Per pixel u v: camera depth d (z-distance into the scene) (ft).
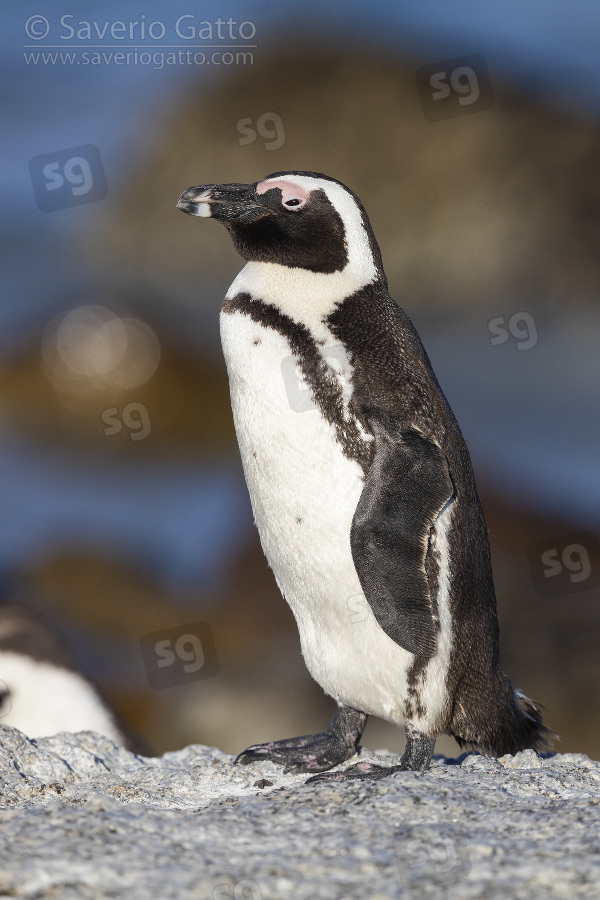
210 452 176.76
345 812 41.93
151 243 252.42
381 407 53.98
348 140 250.57
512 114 245.45
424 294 232.94
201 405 181.27
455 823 40.57
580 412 176.24
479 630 55.98
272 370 55.01
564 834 38.65
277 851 38.19
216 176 256.52
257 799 44.88
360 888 35.14
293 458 54.44
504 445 165.37
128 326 186.80
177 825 40.22
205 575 139.23
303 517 54.60
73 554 144.56
